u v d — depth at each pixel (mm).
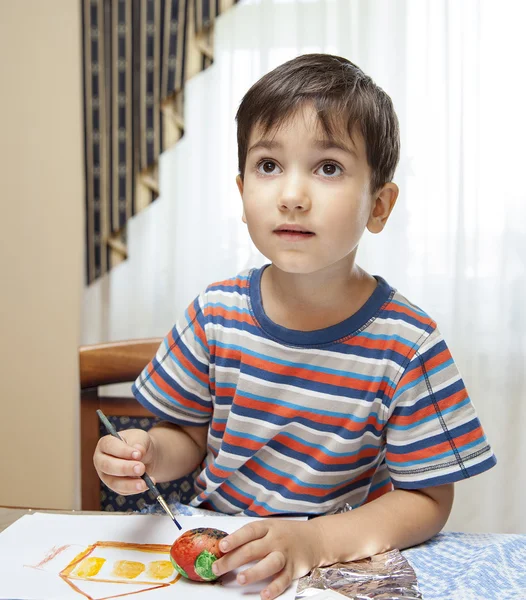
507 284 1910
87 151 2031
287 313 726
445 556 617
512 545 630
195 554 535
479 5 1883
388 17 1917
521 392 1923
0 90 2154
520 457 1928
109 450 636
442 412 688
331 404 717
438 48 1907
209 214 2027
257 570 523
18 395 2211
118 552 589
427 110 1914
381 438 734
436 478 676
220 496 770
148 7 1968
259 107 638
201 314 778
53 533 628
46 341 2184
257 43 1975
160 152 1993
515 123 1887
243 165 694
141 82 1984
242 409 743
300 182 604
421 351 699
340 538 600
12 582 531
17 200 2170
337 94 622
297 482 729
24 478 2230
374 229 719
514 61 1880
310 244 609
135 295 2066
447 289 1931
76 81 2127
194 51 1967
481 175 1905
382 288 734
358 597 515
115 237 2039
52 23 2125
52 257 2164
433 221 1924
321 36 1935
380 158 658
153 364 799
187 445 798
